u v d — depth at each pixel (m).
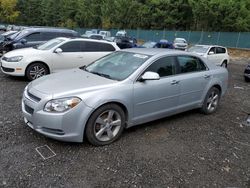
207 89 6.03
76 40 9.50
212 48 17.05
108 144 4.39
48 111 3.91
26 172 3.50
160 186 3.42
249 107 7.43
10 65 8.54
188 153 4.32
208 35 39.19
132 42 25.50
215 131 5.34
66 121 3.91
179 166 3.91
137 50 5.50
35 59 8.66
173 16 46.97
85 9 63.72
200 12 40.25
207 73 6.03
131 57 5.17
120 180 3.47
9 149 4.03
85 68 5.45
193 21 45.25
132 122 4.70
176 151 4.35
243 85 11.49
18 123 4.99
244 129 5.61
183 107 5.58
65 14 68.25
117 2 54.97
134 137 4.74
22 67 8.55
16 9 69.19
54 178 3.42
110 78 4.69
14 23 68.12
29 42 11.40
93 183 3.38
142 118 4.83
